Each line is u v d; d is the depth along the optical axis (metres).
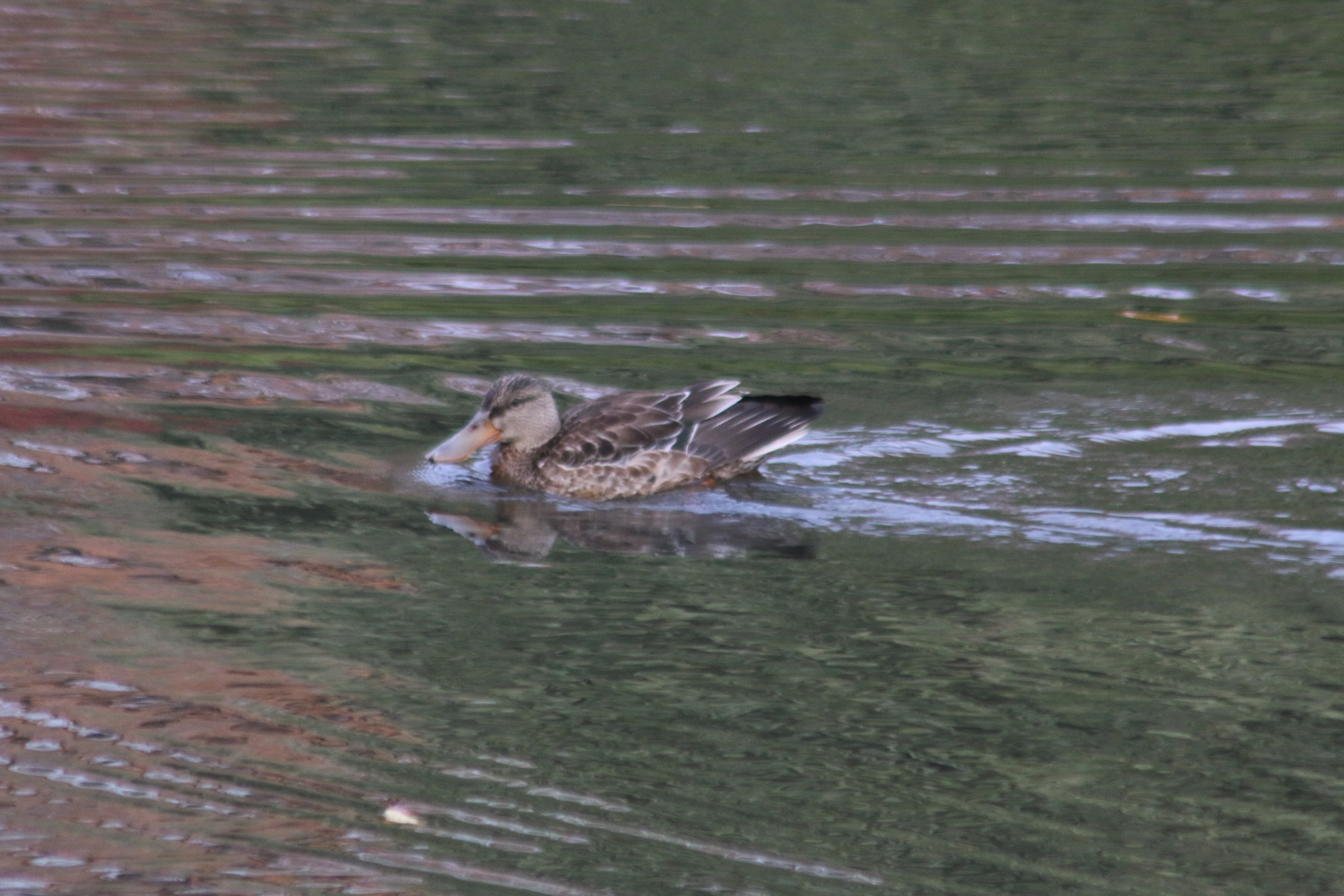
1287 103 27.69
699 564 11.92
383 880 8.01
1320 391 15.30
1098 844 8.38
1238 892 7.98
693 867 8.15
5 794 8.69
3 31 33.38
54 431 14.09
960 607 11.09
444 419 14.84
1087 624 10.79
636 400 14.02
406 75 29.84
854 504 12.92
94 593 11.17
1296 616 10.88
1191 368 16.02
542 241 20.28
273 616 10.92
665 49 32.38
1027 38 33.34
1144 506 12.74
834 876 8.09
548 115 27.08
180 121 26.22
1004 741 9.38
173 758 9.10
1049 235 20.77
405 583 11.52
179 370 15.75
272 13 35.94
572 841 8.37
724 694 9.92
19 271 18.59
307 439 14.27
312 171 23.44
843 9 36.25
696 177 23.39
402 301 17.95
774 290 18.55
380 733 9.42
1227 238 20.61
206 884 7.96
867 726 9.53
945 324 17.42
